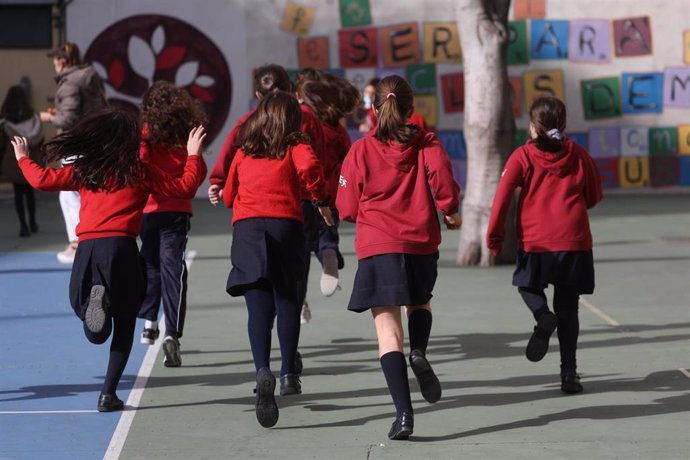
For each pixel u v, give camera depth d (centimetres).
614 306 1184
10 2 2519
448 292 1284
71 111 1407
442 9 2605
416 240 681
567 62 2617
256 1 2589
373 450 660
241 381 850
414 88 2609
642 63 2617
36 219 2106
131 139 732
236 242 735
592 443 672
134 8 2569
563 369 800
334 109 912
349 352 956
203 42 2584
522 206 787
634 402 773
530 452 654
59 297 1253
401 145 690
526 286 786
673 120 2631
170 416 745
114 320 751
